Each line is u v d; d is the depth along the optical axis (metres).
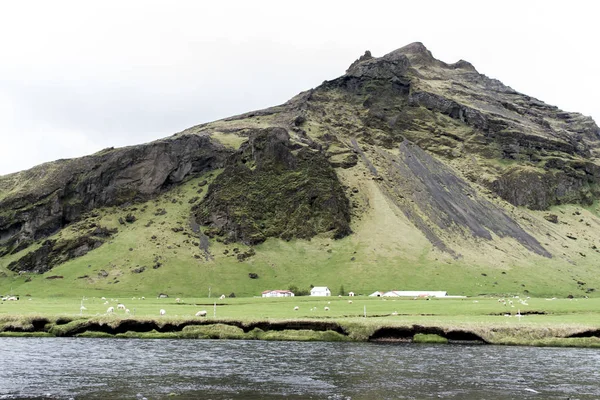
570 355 72.19
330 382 53.06
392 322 90.94
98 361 64.25
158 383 51.84
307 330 91.00
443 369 60.75
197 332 90.50
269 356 69.62
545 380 54.88
